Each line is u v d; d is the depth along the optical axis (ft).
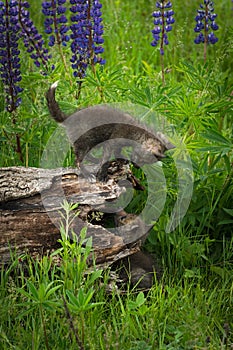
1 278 9.21
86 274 9.39
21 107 11.89
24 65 13.10
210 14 11.46
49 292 8.45
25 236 9.42
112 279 9.46
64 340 8.66
